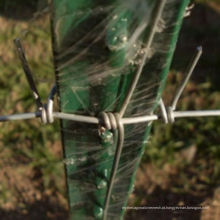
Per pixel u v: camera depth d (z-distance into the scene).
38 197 2.12
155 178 2.20
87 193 1.12
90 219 1.22
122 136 0.83
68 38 0.69
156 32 0.71
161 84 0.81
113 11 0.66
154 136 2.29
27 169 2.19
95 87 0.79
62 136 0.94
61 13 0.66
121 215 1.24
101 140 0.93
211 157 2.27
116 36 0.69
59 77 0.77
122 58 0.73
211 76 2.63
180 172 2.23
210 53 2.73
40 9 0.75
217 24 2.90
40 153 2.20
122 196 1.16
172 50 0.75
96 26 0.68
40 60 2.56
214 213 1.99
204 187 2.16
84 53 0.72
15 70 2.51
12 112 2.38
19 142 2.26
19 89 2.43
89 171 1.04
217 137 2.33
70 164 1.02
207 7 2.96
